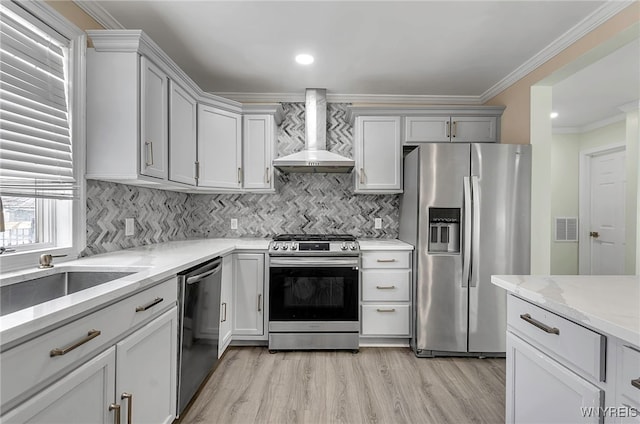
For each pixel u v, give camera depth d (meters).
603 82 3.13
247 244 2.82
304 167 3.09
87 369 1.00
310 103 3.25
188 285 1.76
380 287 2.78
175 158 2.30
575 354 0.96
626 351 0.80
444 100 3.46
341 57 2.60
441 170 2.59
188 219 3.36
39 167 1.50
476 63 2.70
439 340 2.61
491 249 2.58
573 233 4.78
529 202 2.59
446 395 2.06
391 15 2.04
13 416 0.76
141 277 1.30
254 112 3.09
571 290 1.15
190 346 1.80
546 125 2.68
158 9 1.97
